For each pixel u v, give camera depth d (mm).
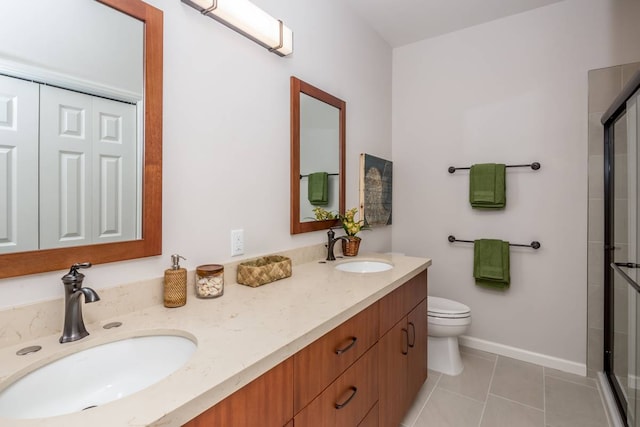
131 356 914
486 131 2545
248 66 1520
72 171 954
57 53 924
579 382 2127
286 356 834
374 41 2641
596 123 2172
